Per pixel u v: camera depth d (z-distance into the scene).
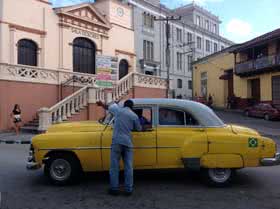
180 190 8.02
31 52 25.66
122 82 26.09
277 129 25.31
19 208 6.80
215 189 8.11
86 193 7.79
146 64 52.16
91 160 8.28
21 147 15.51
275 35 34.41
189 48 64.44
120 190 7.94
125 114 7.64
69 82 25.53
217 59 46.31
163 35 57.12
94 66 30.03
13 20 24.23
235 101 42.16
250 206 6.90
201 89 50.19
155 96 29.77
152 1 56.53
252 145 8.13
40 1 25.95
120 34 32.62
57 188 8.21
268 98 37.09
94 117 23.05
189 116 8.36
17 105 20.38
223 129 8.31
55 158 8.41
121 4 32.84
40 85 23.66
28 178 9.19
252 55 40.25
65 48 27.52
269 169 10.34
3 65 21.58
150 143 8.16
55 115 20.78
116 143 7.55
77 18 28.30
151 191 7.93
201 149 8.07
